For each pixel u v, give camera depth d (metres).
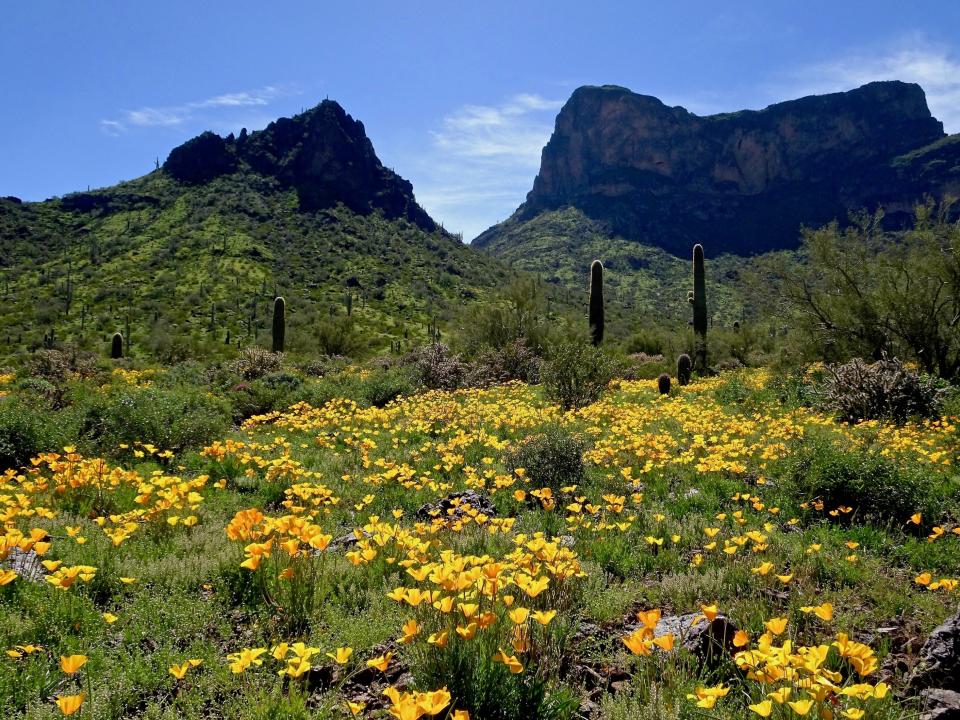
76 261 105.75
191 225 123.69
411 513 6.40
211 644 3.19
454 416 11.94
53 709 2.52
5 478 6.41
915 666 2.99
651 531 5.40
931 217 15.80
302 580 3.68
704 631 3.21
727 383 16.64
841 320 16.94
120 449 8.51
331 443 9.89
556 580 3.79
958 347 14.81
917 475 6.16
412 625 2.60
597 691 2.91
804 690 2.18
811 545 4.74
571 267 176.12
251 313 80.56
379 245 134.50
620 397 15.80
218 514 5.83
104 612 3.51
